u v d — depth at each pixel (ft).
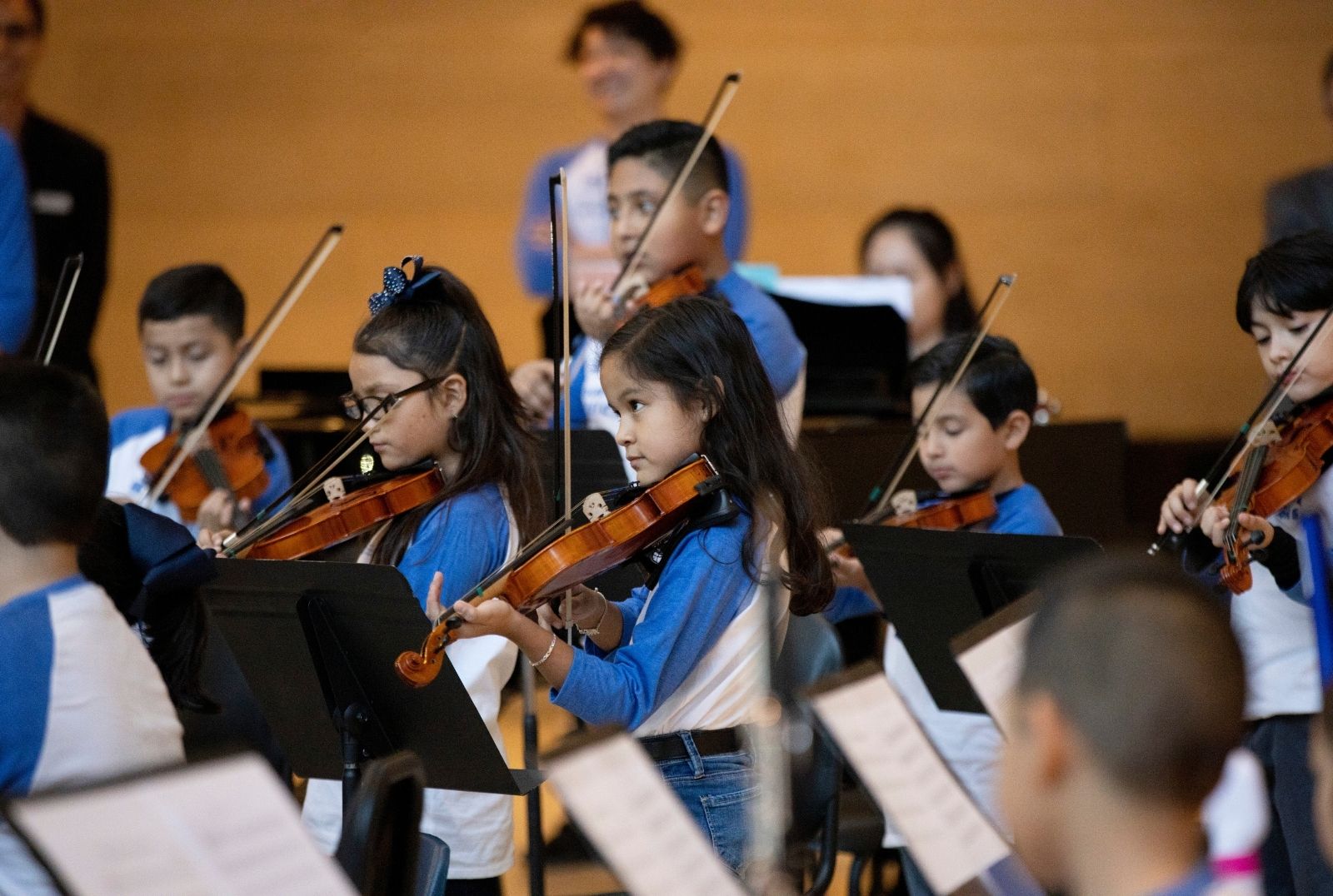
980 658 10.98
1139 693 7.96
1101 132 49.16
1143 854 8.11
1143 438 48.65
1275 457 18.48
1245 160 49.06
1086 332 49.29
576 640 17.60
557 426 17.38
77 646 11.61
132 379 48.03
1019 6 48.88
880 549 17.76
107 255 42.50
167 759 11.95
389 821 11.40
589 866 26.00
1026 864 9.54
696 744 15.61
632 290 24.56
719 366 16.02
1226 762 8.14
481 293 48.65
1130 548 26.94
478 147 48.75
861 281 33.37
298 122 48.55
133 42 48.08
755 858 15.90
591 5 48.42
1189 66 48.98
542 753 9.68
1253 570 18.49
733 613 15.83
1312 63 48.98
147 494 23.75
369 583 14.35
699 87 48.98
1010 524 21.16
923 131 49.16
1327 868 17.58
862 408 31.86
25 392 11.85
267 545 17.22
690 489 15.60
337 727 15.14
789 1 48.78
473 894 17.34
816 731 19.76
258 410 34.17
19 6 40.93
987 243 49.34
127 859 8.38
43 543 11.88
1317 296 18.37
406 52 48.49
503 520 17.35
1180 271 49.29
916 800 10.17
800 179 49.11
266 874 8.63
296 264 48.70
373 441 17.60
